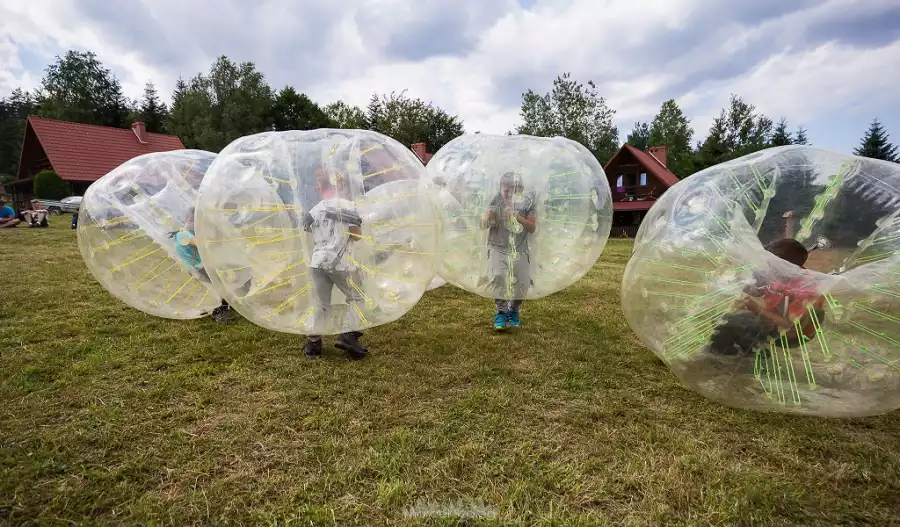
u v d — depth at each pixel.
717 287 2.46
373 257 2.92
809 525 1.95
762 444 2.48
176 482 2.13
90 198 3.77
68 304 4.86
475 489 2.11
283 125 51.91
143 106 59.34
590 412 2.81
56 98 52.94
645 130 73.06
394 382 3.18
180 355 3.54
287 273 2.80
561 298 5.69
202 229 2.79
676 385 3.21
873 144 38.50
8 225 12.82
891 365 2.17
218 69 50.25
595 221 3.92
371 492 2.08
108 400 2.83
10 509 1.92
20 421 2.55
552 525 1.89
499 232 3.76
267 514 1.94
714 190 2.70
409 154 3.22
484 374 3.35
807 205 2.70
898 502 2.08
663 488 2.12
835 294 2.24
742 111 37.88
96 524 1.87
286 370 3.32
